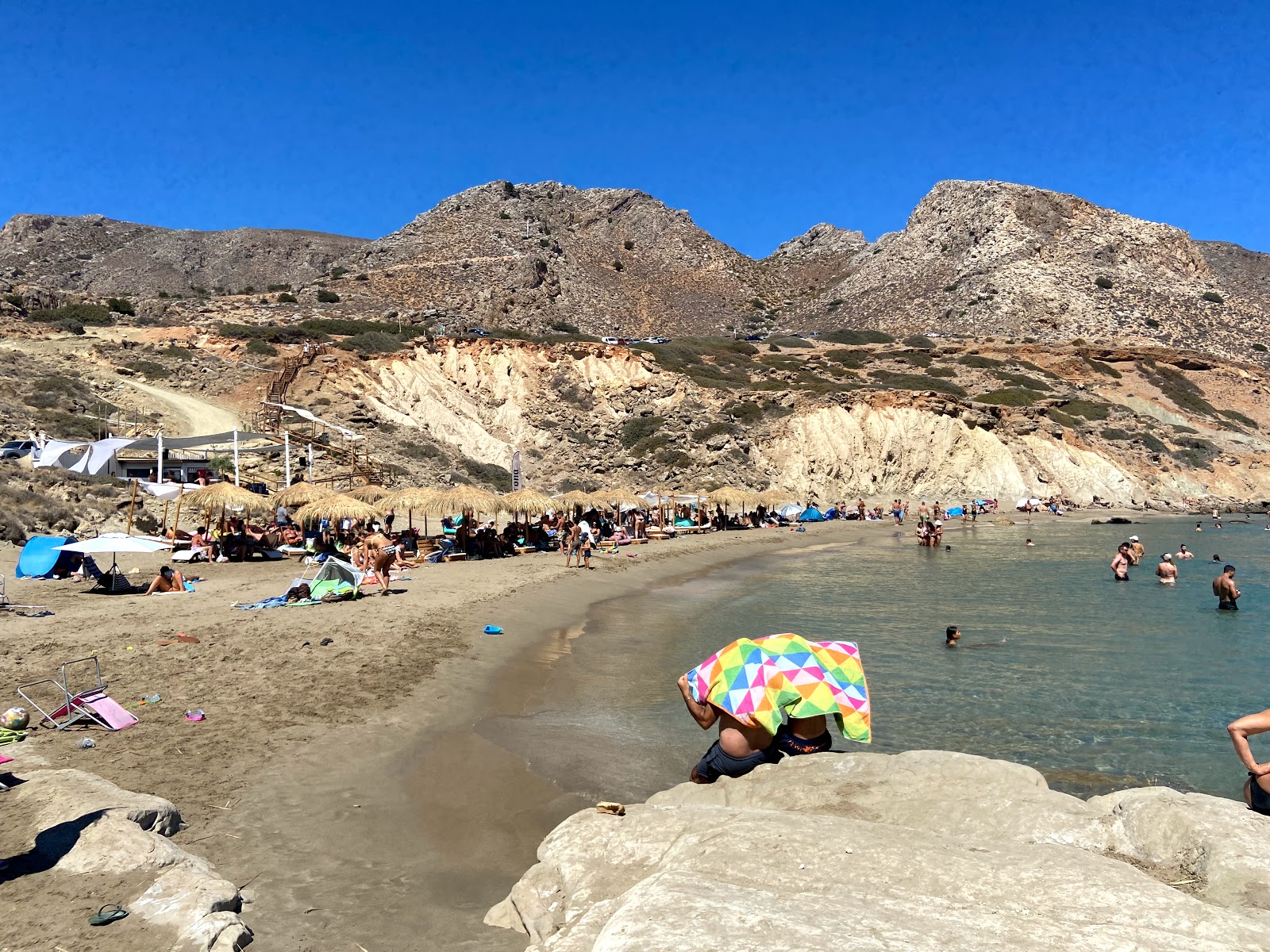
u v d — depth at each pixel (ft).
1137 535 143.02
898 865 13.52
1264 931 11.34
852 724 20.68
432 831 23.73
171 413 156.97
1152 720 36.70
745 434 189.88
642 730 34.94
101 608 53.83
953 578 86.79
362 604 58.03
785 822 15.56
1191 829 15.03
